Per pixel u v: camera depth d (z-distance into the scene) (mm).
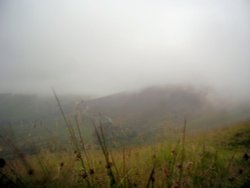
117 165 3768
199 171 3824
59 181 2971
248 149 9164
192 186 3338
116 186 2762
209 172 3838
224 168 4359
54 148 3174
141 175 3512
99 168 3359
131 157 4723
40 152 3104
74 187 2965
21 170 2600
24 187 2414
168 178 3201
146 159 4578
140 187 3129
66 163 3232
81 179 3025
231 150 9000
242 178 3920
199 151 5566
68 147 3152
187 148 6062
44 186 2744
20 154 2449
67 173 3121
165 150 4660
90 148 2955
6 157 2344
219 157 5539
